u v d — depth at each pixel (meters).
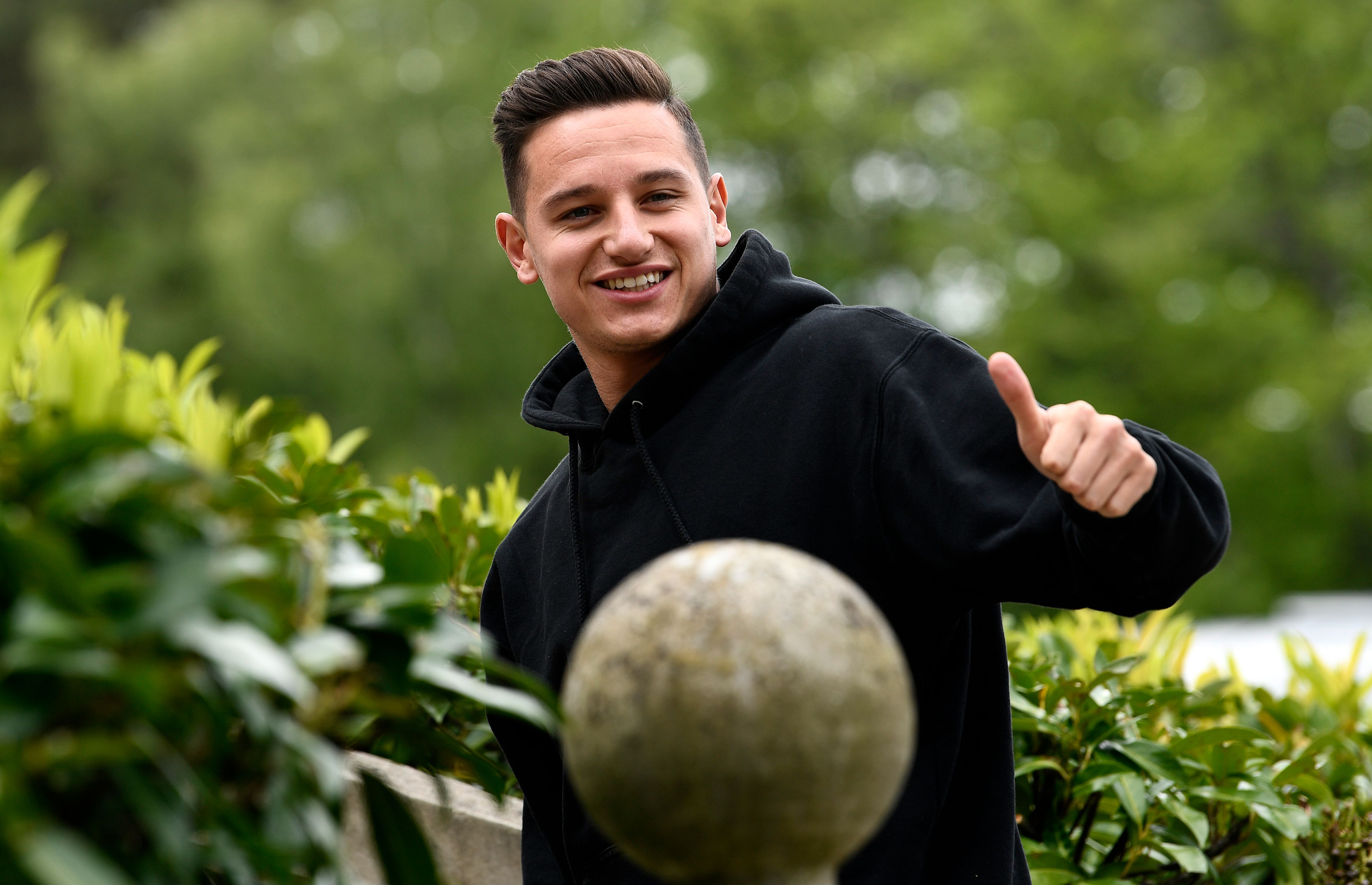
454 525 5.98
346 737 2.98
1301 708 6.41
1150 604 3.48
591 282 4.63
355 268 48.56
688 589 2.61
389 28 53.94
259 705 2.26
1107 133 44.41
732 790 2.51
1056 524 3.52
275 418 3.34
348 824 4.82
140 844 2.29
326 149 51.12
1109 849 5.74
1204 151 42.34
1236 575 42.69
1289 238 47.03
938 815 4.00
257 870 2.45
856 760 2.54
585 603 4.55
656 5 55.41
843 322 4.36
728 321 4.47
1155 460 3.35
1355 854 5.56
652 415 4.55
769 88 50.28
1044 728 5.27
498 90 50.59
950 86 48.75
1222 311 42.53
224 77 56.66
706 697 2.50
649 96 4.71
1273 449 42.88
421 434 48.56
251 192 50.09
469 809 5.10
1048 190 42.69
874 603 4.09
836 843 2.59
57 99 62.03
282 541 2.44
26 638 1.99
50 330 3.34
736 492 4.25
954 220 48.75
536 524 5.05
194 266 55.59
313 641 2.31
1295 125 43.91
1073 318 42.47
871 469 4.08
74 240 59.47
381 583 2.60
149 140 57.62
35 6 68.94
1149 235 41.88
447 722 5.56
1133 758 5.24
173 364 5.55
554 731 2.78
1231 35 47.19
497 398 49.06
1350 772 5.83
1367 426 46.75
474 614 5.97
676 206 4.64
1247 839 5.54
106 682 2.06
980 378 3.98
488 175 50.16
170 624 2.08
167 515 2.26
